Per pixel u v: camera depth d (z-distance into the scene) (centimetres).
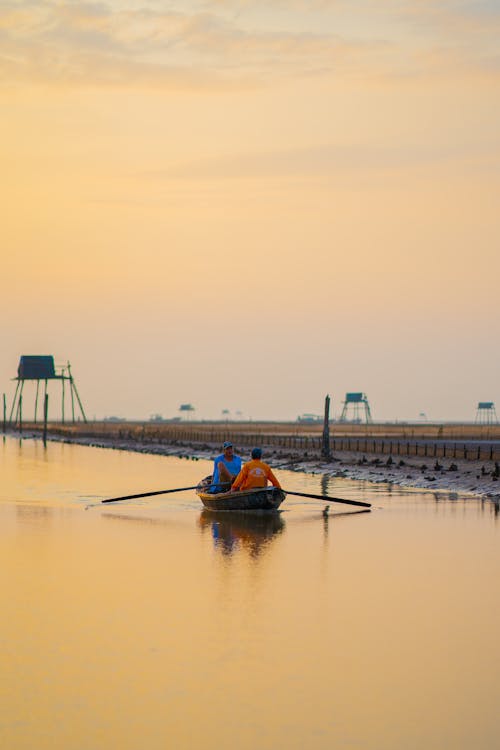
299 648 1781
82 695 1520
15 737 1353
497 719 1429
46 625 1931
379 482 5681
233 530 3369
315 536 3225
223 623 1953
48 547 2939
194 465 7988
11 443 15412
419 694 1537
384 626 1942
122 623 1953
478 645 1805
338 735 1365
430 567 2619
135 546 2975
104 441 15825
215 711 1454
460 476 5434
